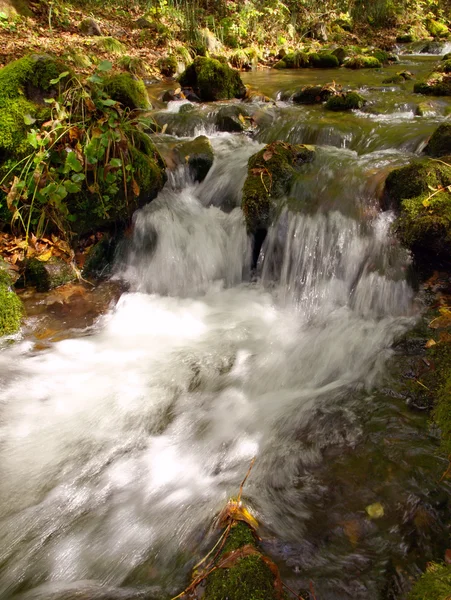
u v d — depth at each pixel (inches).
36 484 99.9
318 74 390.0
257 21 515.8
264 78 377.4
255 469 101.2
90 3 451.8
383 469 96.4
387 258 155.0
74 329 150.5
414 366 122.8
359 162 192.5
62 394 124.2
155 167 190.9
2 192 166.7
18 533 90.0
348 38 602.2
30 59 173.5
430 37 684.1
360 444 103.4
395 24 673.0
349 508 89.5
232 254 185.9
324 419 112.3
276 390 126.3
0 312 142.5
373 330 143.0
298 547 82.9
